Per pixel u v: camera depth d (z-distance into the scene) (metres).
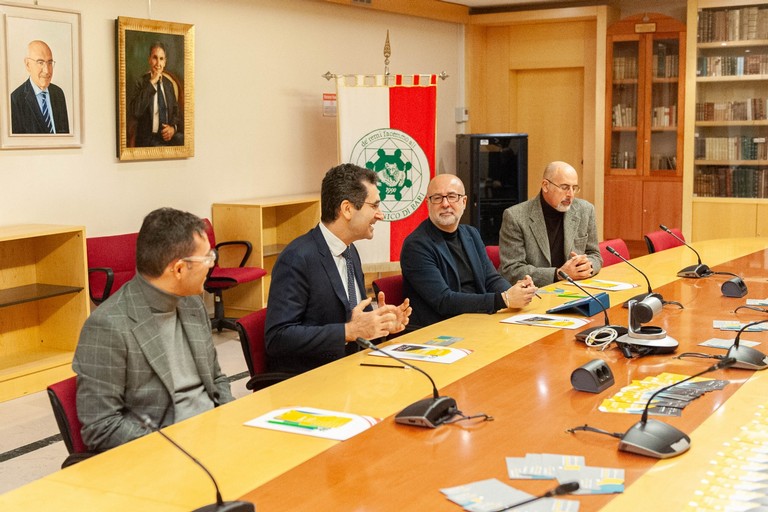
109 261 5.55
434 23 9.24
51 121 5.37
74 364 2.34
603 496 1.67
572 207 4.77
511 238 4.66
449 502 1.66
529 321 3.33
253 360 3.07
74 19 5.43
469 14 9.52
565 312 3.50
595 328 3.01
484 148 8.92
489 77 9.85
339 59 7.94
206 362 2.60
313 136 7.68
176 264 2.40
